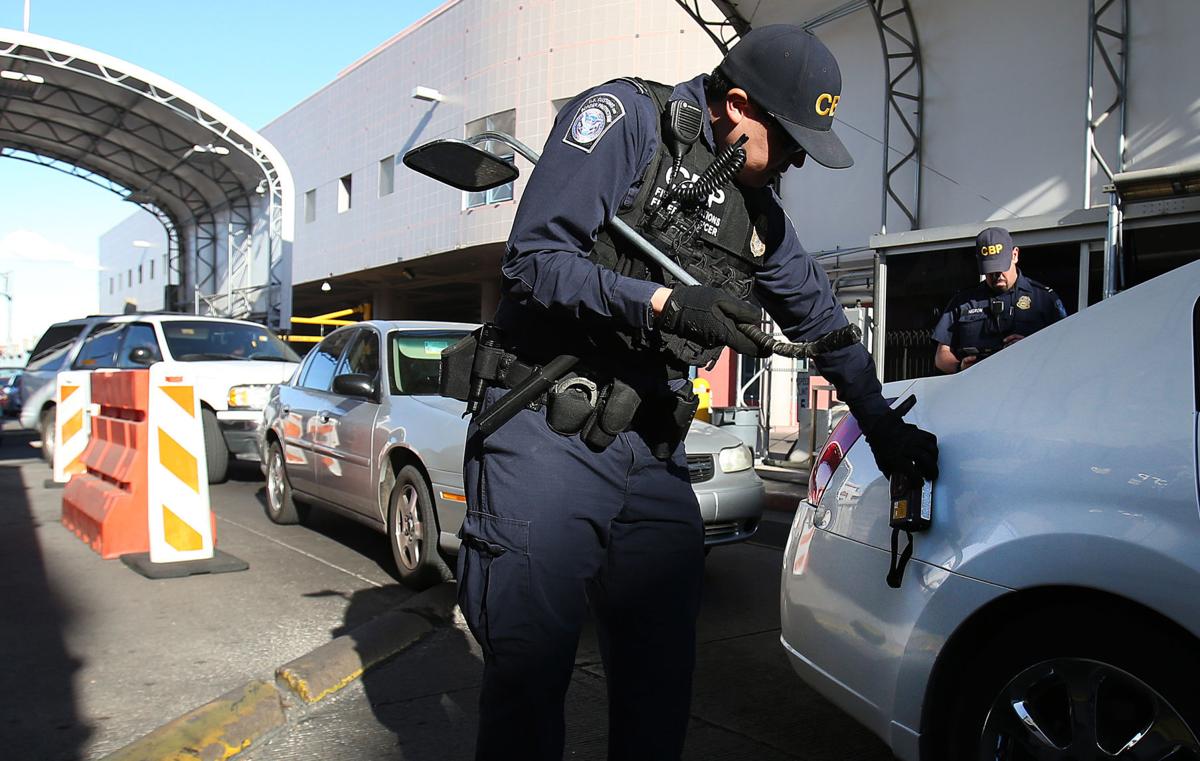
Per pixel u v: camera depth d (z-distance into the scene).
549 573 1.80
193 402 5.57
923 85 10.11
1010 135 9.35
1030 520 2.07
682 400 1.88
